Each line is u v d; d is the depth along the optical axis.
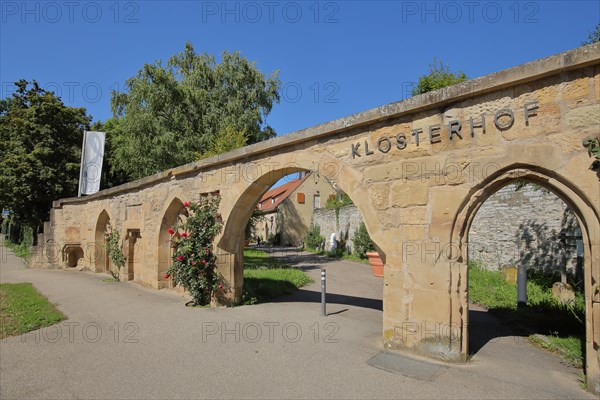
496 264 13.36
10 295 9.42
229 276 8.35
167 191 10.08
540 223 11.82
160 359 5.00
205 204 8.59
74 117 23.53
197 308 8.05
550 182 4.11
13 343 5.70
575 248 10.74
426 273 4.93
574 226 10.83
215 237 8.32
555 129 4.04
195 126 22.66
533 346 5.43
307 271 16.19
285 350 5.28
